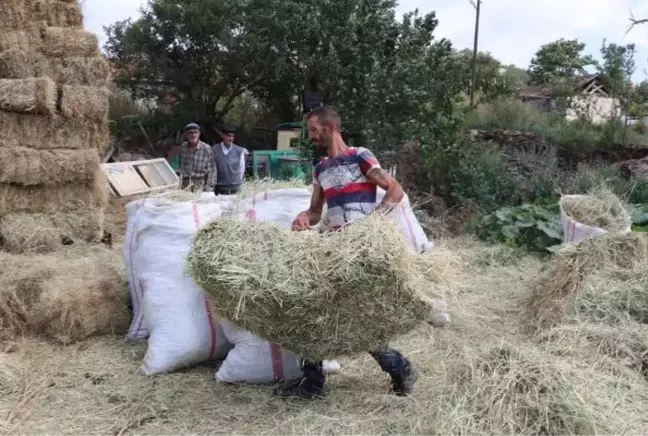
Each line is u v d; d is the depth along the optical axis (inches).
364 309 113.0
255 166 444.8
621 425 111.6
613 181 370.9
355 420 120.3
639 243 190.5
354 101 377.4
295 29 560.1
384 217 114.2
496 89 797.2
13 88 237.0
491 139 467.2
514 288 219.0
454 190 348.2
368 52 388.8
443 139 367.9
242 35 595.5
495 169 364.2
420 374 143.5
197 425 120.0
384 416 122.0
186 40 612.7
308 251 111.1
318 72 565.0
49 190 249.9
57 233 247.0
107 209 287.0
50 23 266.5
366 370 144.8
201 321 142.9
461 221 318.3
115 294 168.1
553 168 386.9
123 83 628.4
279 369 134.6
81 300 159.0
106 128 263.0
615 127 509.7
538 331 169.8
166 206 156.0
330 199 128.3
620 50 578.6
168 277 146.2
